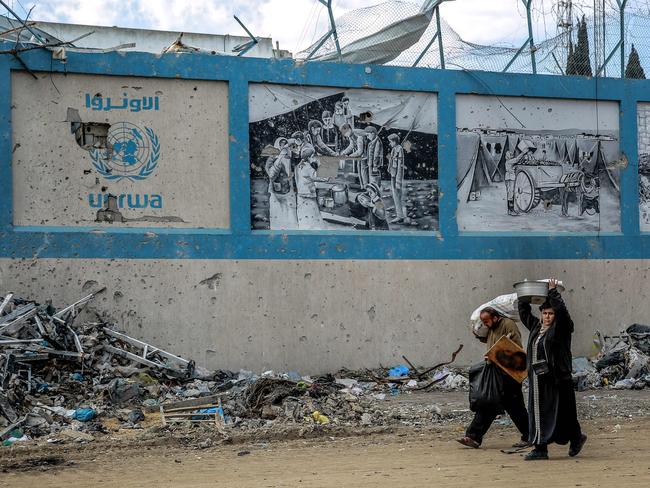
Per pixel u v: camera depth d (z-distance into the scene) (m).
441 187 16.62
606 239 17.56
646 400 13.91
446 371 15.99
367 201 16.28
